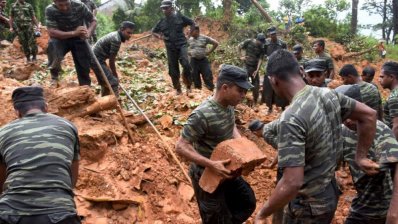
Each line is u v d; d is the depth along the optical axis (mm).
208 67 9250
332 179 3139
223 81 3838
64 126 3486
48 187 3164
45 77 8836
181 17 8531
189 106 7695
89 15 6996
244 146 3719
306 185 2980
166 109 7770
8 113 5848
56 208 3117
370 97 5684
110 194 5227
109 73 7043
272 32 9391
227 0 18547
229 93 3842
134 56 12445
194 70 9258
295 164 2777
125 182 5453
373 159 3629
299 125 2814
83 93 6066
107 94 7039
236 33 17375
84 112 6039
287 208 3176
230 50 15445
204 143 4016
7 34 12984
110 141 5797
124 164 5613
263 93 9000
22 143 3281
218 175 3719
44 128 3387
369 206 3844
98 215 5027
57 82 7090
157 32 8586
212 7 19891
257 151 3693
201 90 9062
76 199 5066
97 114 6258
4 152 3305
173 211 5355
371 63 18906
